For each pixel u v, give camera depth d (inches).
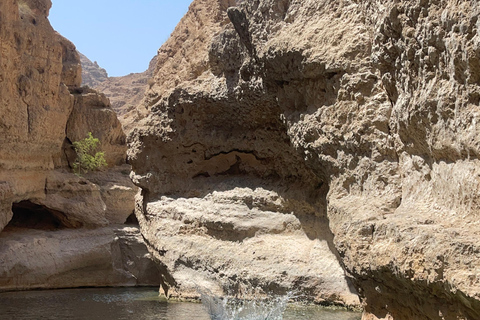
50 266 748.6
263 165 553.6
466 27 224.4
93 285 796.6
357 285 326.3
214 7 810.8
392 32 296.0
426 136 272.8
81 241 813.9
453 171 248.1
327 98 388.8
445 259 222.2
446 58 245.6
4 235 769.6
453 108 243.9
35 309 517.3
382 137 333.1
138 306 523.2
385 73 319.9
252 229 514.6
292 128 438.0
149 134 629.0
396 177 320.8
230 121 571.8
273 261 481.1
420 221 256.5
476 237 214.8
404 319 284.4
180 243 567.5
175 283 559.2
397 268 256.7
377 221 297.9
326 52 377.1
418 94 275.6
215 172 601.3
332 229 359.6
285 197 508.1
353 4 382.0
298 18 427.5
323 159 385.7
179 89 591.5
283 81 450.6
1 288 694.5
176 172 621.0
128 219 1058.1
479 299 199.3
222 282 507.2
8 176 776.3
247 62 501.0
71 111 1019.3
